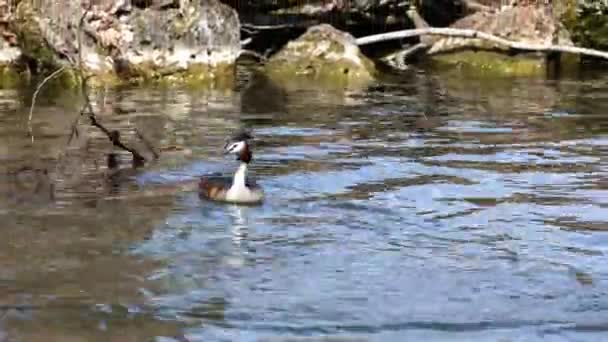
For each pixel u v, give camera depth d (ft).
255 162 53.01
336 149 56.95
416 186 48.78
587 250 39.34
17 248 38.09
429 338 30.60
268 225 41.81
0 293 33.47
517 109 73.92
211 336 30.42
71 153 53.67
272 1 96.53
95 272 35.73
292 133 61.57
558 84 89.40
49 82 80.02
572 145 59.93
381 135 61.82
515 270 36.81
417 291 34.53
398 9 102.63
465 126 65.82
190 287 34.45
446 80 90.63
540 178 51.01
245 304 32.99
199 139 58.54
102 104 71.00
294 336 30.50
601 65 104.47
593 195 47.80
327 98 77.30
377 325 31.45
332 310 32.60
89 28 79.87
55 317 31.65
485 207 45.37
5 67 81.92
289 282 35.14
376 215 43.65
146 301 33.12
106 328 30.91
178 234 40.29
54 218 41.98
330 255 38.17
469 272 36.52
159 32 82.33
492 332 31.17
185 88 80.74
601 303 33.63
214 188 45.39
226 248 38.70
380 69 97.25
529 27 101.65
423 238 40.57
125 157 53.06
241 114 68.39
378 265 37.14
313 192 47.19
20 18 81.71
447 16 107.86
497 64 98.68
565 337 30.94
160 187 47.26
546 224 42.91
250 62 96.53
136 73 82.17
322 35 92.53
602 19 107.55
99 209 43.42
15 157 52.39
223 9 84.48
